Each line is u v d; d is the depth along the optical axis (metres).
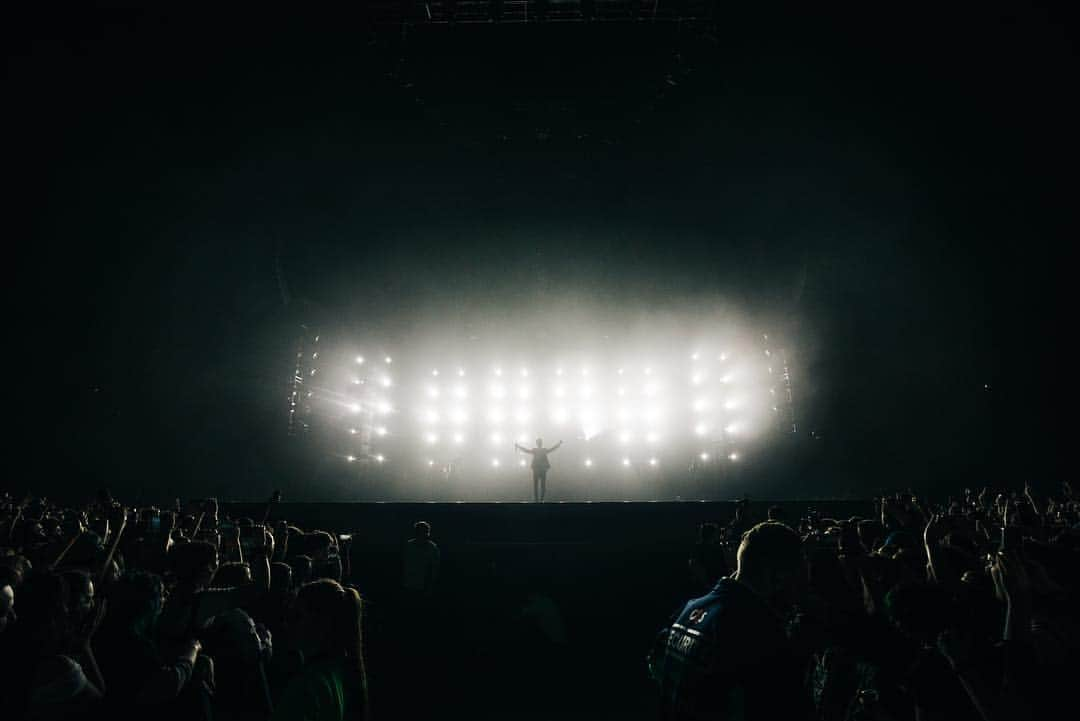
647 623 13.03
